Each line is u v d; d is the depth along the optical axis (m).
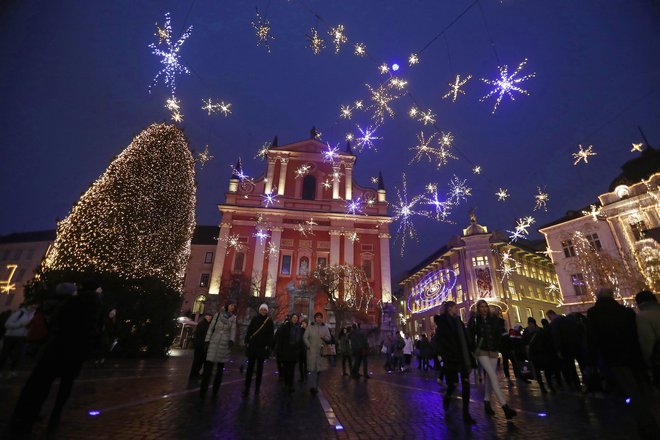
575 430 4.25
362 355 10.97
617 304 4.21
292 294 31.94
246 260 34.88
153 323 15.59
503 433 4.14
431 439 3.89
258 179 39.47
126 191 16.81
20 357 8.89
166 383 7.94
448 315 5.41
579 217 30.02
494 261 35.47
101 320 5.93
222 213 36.81
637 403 3.73
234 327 6.71
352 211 37.91
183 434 3.88
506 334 9.64
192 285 42.88
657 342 3.90
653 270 20.83
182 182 19.09
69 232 15.65
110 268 15.35
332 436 4.00
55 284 13.62
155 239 17.05
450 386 5.29
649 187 26.00
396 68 9.84
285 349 7.23
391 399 6.74
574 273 29.70
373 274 35.72
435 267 43.12
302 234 36.78
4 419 4.01
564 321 7.40
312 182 40.03
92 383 7.25
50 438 3.47
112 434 3.72
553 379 10.05
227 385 8.15
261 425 4.42
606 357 4.03
